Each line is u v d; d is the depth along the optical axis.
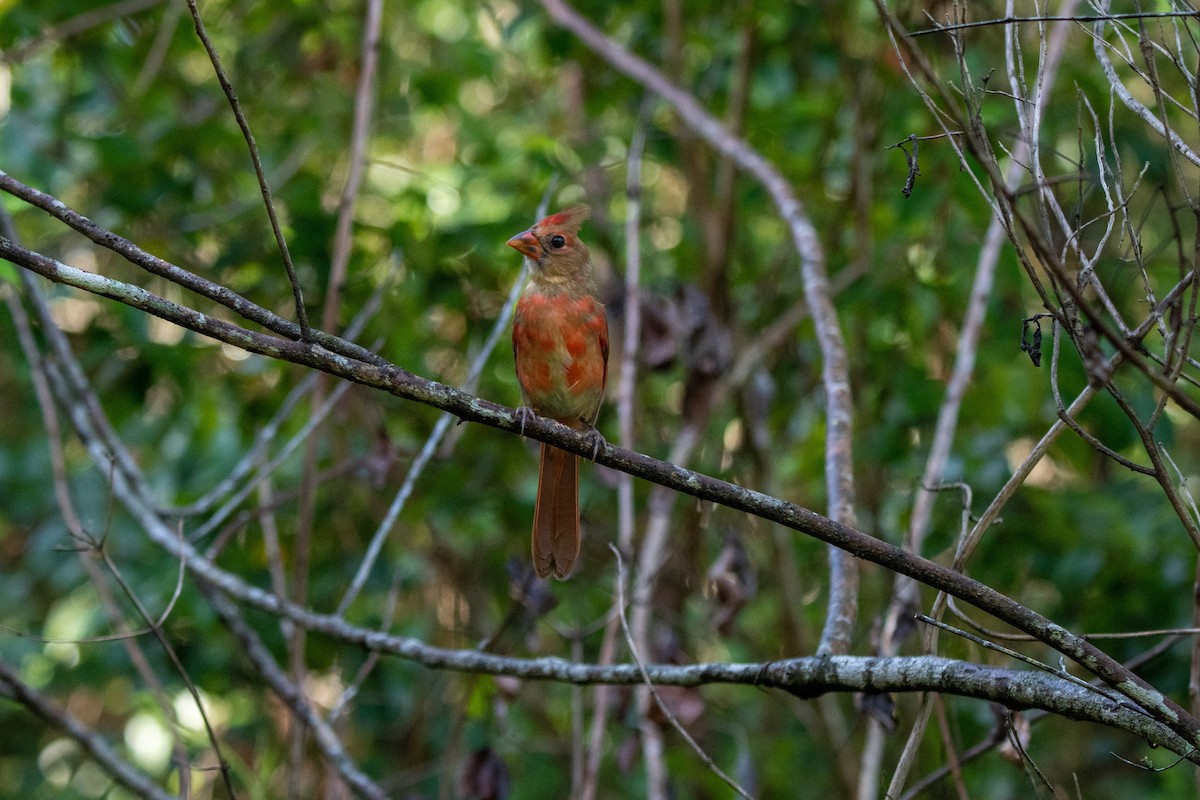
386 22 14.14
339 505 12.83
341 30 13.71
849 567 7.56
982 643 5.47
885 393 13.21
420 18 15.48
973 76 11.73
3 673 9.57
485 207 12.95
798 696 6.62
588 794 9.20
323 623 8.93
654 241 15.73
